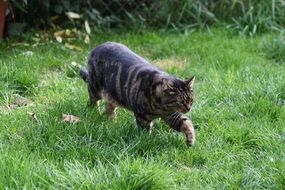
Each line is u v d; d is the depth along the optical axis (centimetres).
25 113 560
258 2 922
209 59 755
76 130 511
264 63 749
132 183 417
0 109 589
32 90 638
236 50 791
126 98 527
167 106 494
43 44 804
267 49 805
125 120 558
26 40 821
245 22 901
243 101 594
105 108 572
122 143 493
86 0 896
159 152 491
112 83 542
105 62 555
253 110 579
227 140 526
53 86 649
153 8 925
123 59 542
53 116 549
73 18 868
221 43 819
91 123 531
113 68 544
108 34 869
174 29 889
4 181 409
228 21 920
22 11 845
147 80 504
